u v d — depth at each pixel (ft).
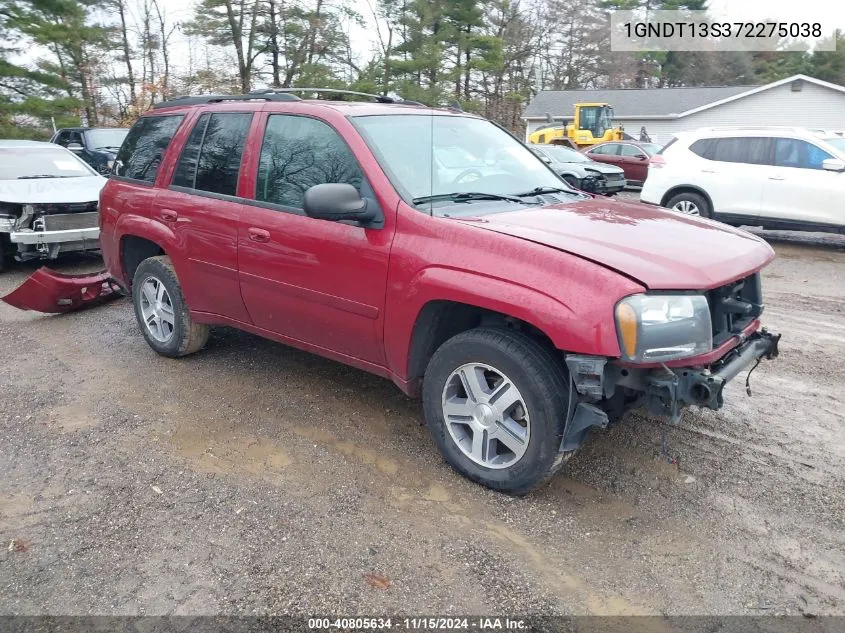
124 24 115.03
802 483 11.89
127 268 18.69
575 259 10.11
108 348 18.85
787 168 34.76
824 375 17.03
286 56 107.55
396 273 11.72
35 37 70.23
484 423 11.33
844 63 171.63
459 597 9.16
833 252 35.73
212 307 15.94
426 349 12.13
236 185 14.71
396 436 13.57
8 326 21.13
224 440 13.46
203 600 9.11
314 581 9.44
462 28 115.34
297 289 13.47
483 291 10.56
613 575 9.58
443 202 12.30
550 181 14.85
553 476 11.85
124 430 13.89
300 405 15.01
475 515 10.92
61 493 11.63
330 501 11.32
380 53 109.19
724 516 10.94
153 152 17.31
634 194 66.59
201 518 10.87
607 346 9.62
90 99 107.86
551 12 166.09
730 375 10.66
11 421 14.33
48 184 29.19
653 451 13.00
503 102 149.89
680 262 10.35
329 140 13.14
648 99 131.13
